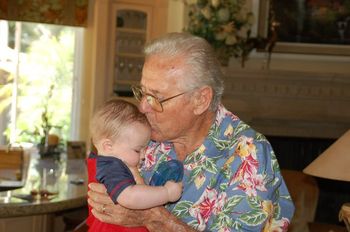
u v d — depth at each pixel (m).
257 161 1.56
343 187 5.29
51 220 3.26
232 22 4.48
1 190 3.07
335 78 5.36
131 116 1.64
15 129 5.23
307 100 5.43
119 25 5.38
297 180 3.45
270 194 1.56
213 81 1.64
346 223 2.16
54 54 5.38
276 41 5.41
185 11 5.14
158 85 1.60
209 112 1.68
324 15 5.43
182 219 1.63
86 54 5.42
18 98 5.25
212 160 1.64
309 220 3.38
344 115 5.46
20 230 2.99
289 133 5.46
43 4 5.07
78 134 5.48
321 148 5.51
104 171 1.59
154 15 5.48
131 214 1.57
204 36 4.45
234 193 1.55
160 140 1.70
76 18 5.23
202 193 1.62
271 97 5.38
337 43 5.46
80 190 3.08
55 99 5.41
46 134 4.04
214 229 1.55
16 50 5.21
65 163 3.84
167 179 1.64
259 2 5.32
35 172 3.51
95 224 1.64
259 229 1.51
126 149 1.63
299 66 5.48
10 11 4.95
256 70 5.28
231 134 1.67
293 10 5.40
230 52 4.64
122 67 5.43
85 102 5.46
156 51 1.63
